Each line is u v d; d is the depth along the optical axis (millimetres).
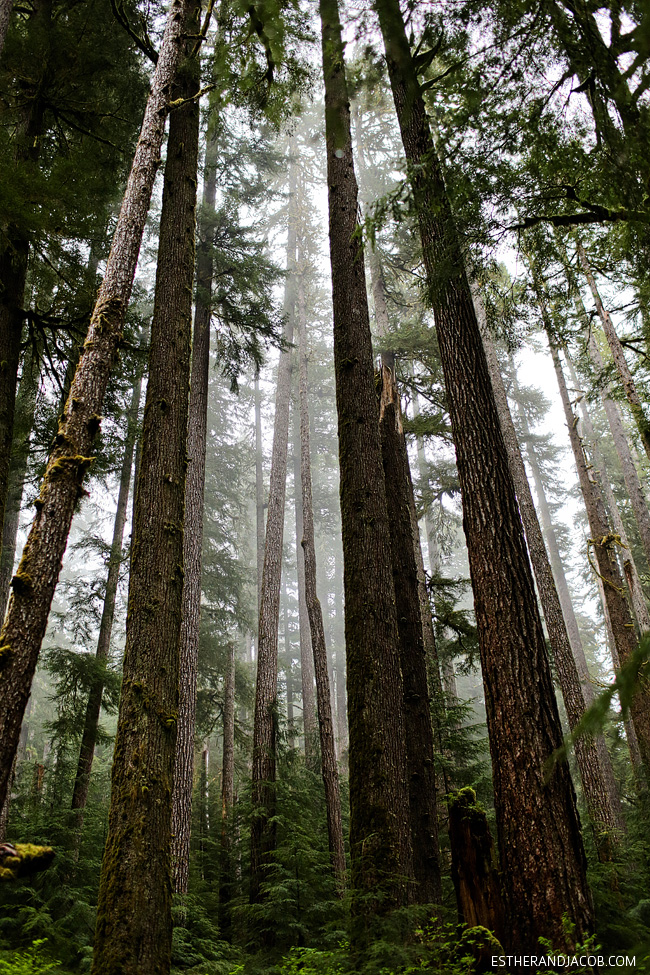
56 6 10344
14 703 4480
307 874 9781
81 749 11867
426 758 7680
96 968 4402
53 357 9672
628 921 6285
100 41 9859
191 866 13375
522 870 4613
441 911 5816
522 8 4527
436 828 7324
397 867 5582
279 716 13211
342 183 8578
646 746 10062
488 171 5266
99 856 9625
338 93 7871
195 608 11445
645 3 2795
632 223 4949
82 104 9734
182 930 8359
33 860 3625
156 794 5133
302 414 17297
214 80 8266
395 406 9672
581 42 4387
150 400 6797
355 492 7156
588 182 5266
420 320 16531
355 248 8227
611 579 13617
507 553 5676
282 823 10859
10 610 4742
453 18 4953
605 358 14727
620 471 23172
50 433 10172
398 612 8500
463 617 13086
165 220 7762
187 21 9156
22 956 5852
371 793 5934
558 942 4254
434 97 5676
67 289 9195
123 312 6219
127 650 5746
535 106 4953
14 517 13297
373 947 4555
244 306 14148
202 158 15680
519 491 13836
